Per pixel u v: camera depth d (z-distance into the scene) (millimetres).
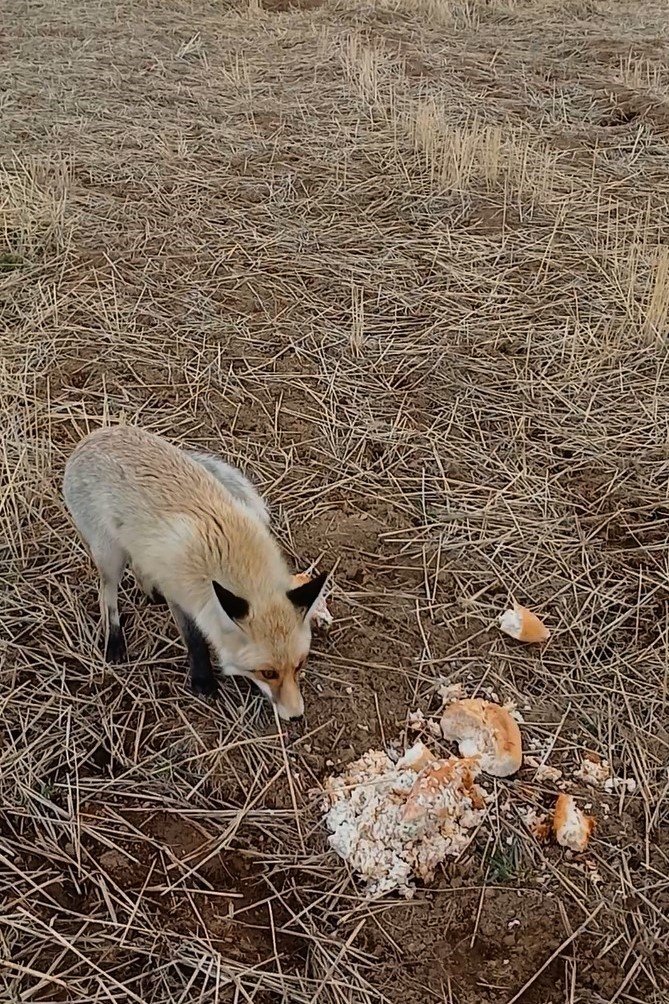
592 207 3449
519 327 2869
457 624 2162
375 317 2885
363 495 2393
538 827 1889
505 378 2707
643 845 1880
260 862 1840
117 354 2695
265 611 1884
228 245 3113
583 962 1769
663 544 2320
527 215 3381
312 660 2082
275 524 2307
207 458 2188
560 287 3012
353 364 2727
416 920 1796
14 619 2096
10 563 2182
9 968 1708
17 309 2799
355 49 4727
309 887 1818
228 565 1924
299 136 3893
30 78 4211
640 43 5023
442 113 3975
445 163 3600
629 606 2209
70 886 1800
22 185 3186
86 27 4891
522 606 2184
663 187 3609
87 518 2014
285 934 1775
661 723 2025
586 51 4945
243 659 1905
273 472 2424
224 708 2008
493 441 2533
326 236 3199
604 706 2047
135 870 1820
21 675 2031
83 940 1739
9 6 5070
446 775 1880
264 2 5629
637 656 2125
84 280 2916
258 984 1721
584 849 1866
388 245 3172
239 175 3555
